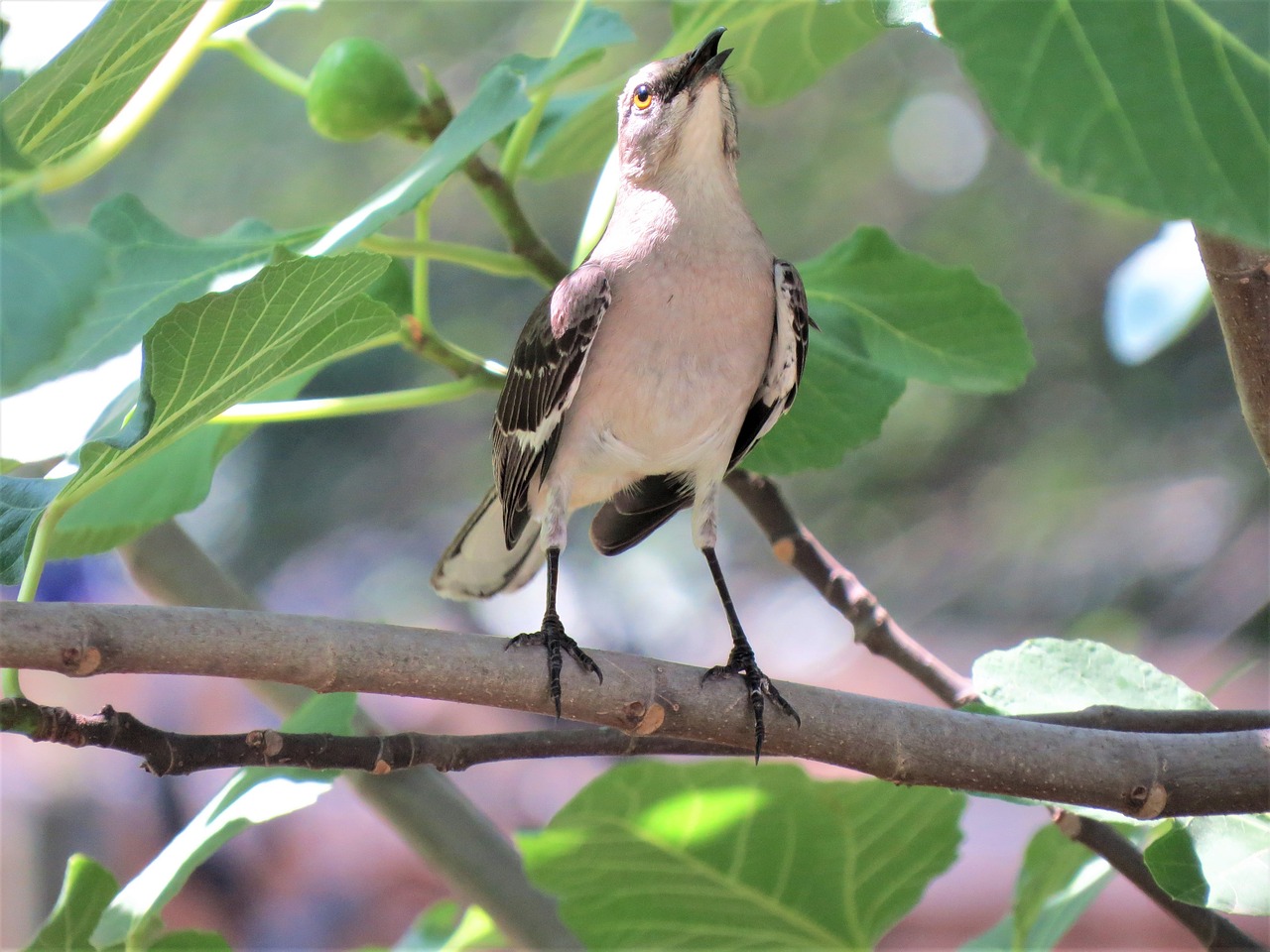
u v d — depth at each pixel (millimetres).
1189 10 2861
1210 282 3938
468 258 6039
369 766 4312
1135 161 2750
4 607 3668
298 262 3744
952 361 6758
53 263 2406
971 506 22969
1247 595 19375
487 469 24781
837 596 5961
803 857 5590
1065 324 22312
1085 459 21984
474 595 7836
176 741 4059
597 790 5383
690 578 25844
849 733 4426
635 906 5766
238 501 25312
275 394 6305
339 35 22156
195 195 22250
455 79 22391
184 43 3137
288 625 3965
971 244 22625
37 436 4996
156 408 4039
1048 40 2832
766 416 6660
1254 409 4055
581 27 5781
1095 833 5176
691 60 6711
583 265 6609
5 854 15750
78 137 4059
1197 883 4363
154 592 6848
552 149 7242
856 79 23516
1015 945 5582
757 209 23438
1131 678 5312
